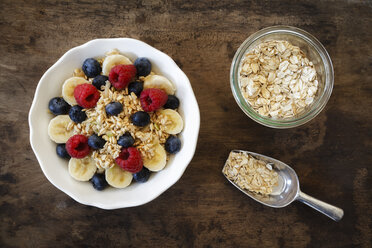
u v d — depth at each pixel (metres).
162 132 0.38
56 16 0.42
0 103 0.42
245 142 0.44
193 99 0.38
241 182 0.43
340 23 0.44
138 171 0.36
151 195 0.38
